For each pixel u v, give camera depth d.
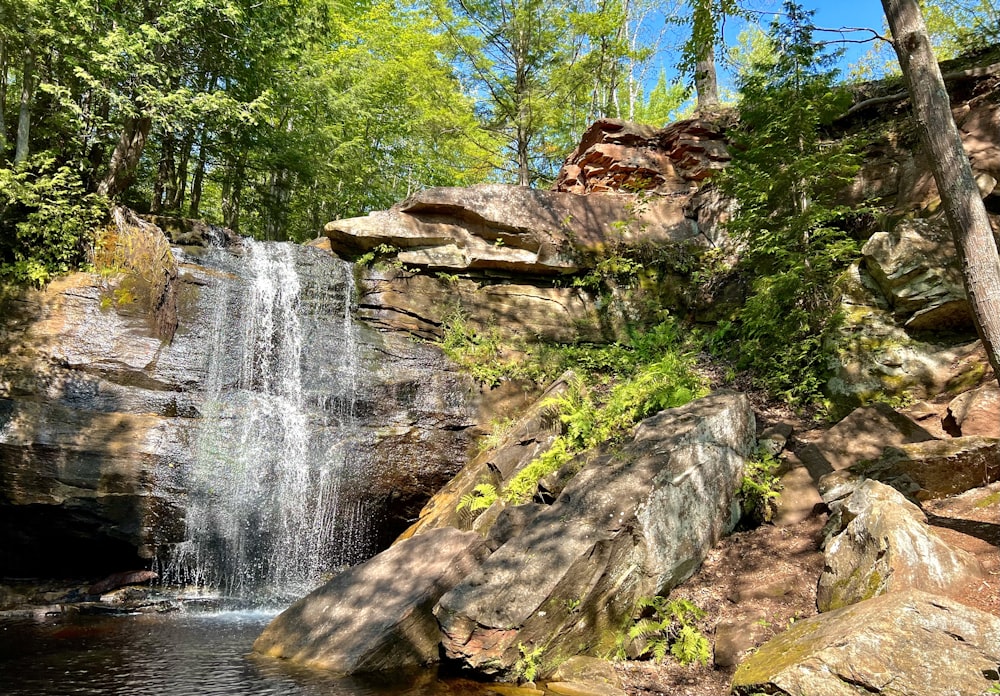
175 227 12.18
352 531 11.00
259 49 17.20
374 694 5.35
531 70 20.34
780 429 8.80
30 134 15.06
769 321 11.07
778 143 11.50
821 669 4.26
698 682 5.50
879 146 12.50
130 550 9.63
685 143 15.84
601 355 12.84
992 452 6.75
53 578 9.77
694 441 7.42
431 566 7.09
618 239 14.32
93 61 13.41
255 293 11.95
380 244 13.47
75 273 10.50
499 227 13.72
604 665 5.86
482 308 13.54
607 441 8.54
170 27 14.44
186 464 9.97
